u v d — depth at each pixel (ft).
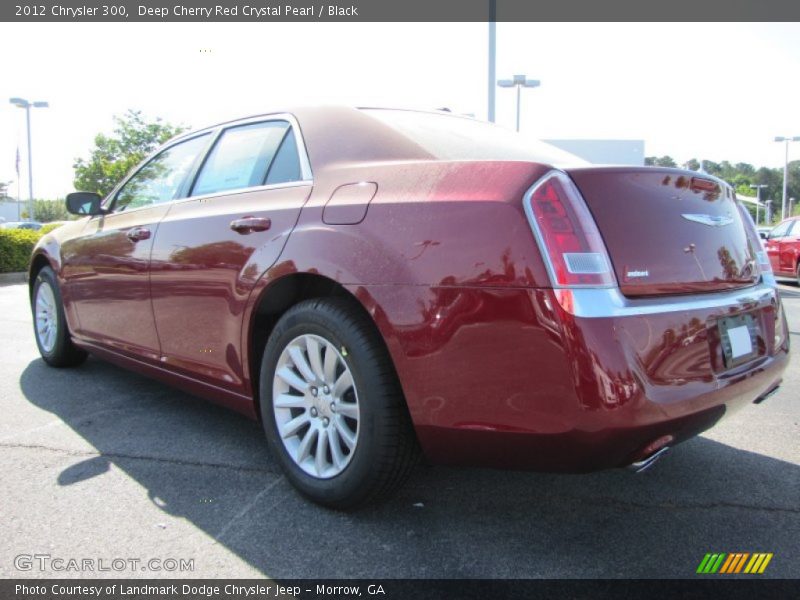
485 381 6.54
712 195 7.98
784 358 8.60
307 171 8.79
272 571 6.75
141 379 14.42
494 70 33.96
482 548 7.25
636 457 6.52
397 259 7.10
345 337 7.54
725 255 7.84
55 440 10.51
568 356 6.09
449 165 7.30
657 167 7.36
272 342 8.54
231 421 11.54
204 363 9.85
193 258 9.82
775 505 8.37
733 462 9.84
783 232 44.91
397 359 7.04
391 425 7.29
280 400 8.50
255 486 8.80
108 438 10.62
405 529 7.64
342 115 9.09
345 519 7.87
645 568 6.88
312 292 8.89
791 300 32.01
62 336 14.60
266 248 8.55
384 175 7.78
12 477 9.04
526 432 6.40
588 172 6.72
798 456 10.09
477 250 6.61
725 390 7.07
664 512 8.17
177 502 8.30
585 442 6.16
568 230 6.31
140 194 12.39
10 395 13.05
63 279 14.07
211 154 10.91
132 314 11.53
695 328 6.90
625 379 6.10
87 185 104.78
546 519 7.96
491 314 6.46
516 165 6.82
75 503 8.25
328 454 8.23
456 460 7.10
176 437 10.69
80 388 13.60
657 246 6.90
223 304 9.23
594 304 6.17
